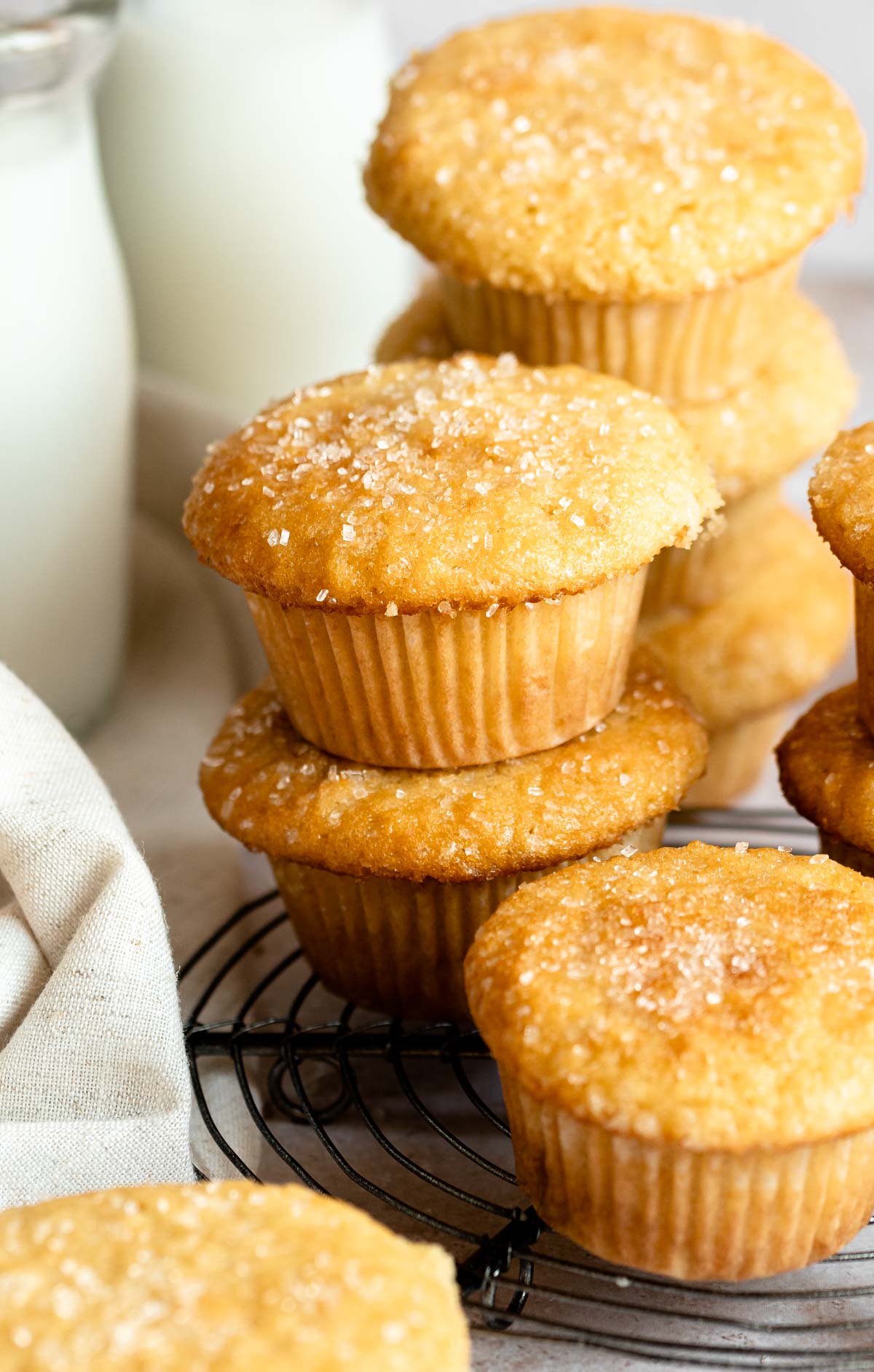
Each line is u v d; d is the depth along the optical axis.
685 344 0.58
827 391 0.61
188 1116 0.52
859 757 0.55
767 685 0.63
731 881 0.52
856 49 0.83
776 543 0.65
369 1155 0.55
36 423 0.61
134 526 0.70
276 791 0.55
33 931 0.54
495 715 0.54
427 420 0.54
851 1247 0.53
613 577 0.53
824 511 0.53
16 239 0.59
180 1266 0.47
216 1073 0.55
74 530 0.62
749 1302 0.52
